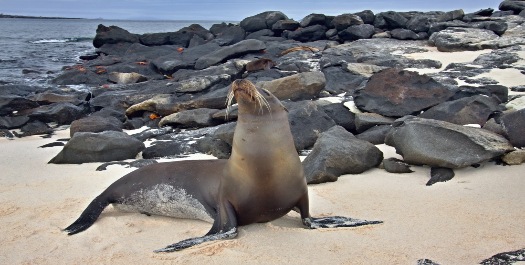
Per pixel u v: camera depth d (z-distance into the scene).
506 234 4.86
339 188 6.74
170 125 11.95
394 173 7.34
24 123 12.95
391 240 4.83
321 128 9.34
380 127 9.34
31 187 7.36
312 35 28.00
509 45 19.00
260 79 15.56
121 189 6.11
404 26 25.92
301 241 4.88
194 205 5.70
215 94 12.66
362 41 23.45
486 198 5.97
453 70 15.18
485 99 9.30
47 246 5.09
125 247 4.96
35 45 42.22
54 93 15.30
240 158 5.05
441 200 6.01
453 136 7.25
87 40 49.44
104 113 13.42
